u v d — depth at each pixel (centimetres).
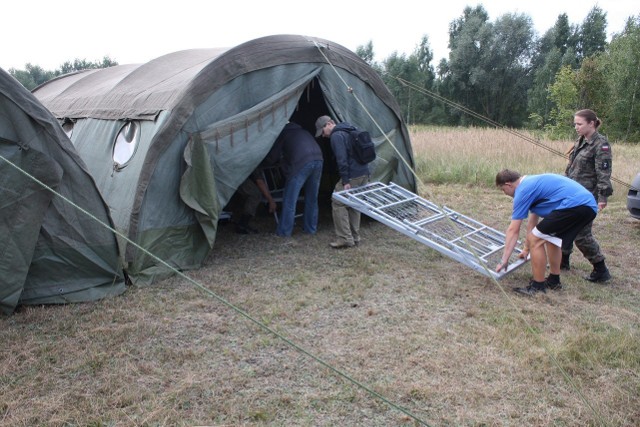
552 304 459
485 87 4962
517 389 323
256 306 447
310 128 839
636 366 354
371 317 430
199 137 522
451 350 371
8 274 408
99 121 631
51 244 435
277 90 584
